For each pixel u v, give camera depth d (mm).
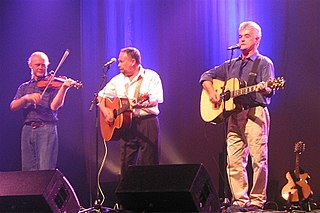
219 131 7941
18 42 8430
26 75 8391
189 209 5016
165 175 5047
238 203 6602
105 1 8398
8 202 5387
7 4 8430
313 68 7609
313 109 7594
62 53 8461
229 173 6719
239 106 6523
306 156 7590
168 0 8203
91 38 8422
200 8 8070
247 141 6617
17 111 8344
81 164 8375
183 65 8125
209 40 8031
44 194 5250
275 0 7766
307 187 7047
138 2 8312
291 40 7699
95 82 8398
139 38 8297
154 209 5176
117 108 6879
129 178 5133
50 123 7324
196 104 8070
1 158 8375
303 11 7660
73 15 8461
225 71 6867
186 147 8078
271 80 6180
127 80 7090
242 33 6668
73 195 5590
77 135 8398
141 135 6895
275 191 7652
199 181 4988
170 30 8195
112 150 8273
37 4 8461
